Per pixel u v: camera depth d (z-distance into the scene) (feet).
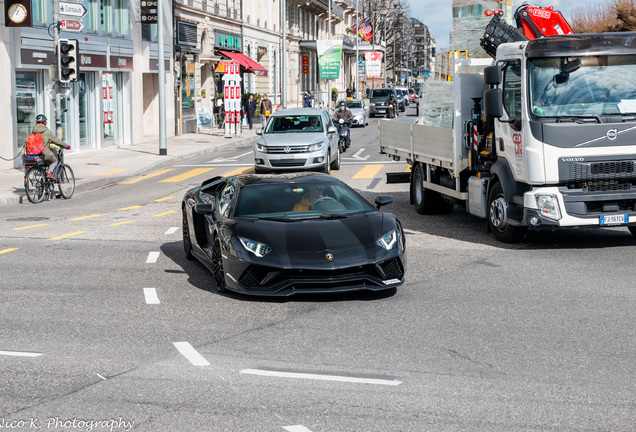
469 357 20.40
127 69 108.78
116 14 106.42
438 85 47.19
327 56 197.47
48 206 57.62
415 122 53.06
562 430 15.39
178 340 22.35
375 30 377.71
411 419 16.03
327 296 27.81
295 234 27.17
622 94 35.53
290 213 29.35
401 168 75.82
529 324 23.72
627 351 20.80
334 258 26.20
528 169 35.40
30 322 24.54
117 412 16.62
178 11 132.67
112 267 33.78
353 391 17.81
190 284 30.27
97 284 30.27
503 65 37.63
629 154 35.19
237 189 31.07
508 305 26.17
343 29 330.13
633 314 24.73
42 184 60.03
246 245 26.84
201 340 22.34
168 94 127.54
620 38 35.65
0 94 77.61
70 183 63.21
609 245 37.78
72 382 18.66
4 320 24.82
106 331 23.43
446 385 18.17
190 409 16.75
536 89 35.37
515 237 38.22
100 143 103.35
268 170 69.10
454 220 47.24
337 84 309.83
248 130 148.56
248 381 18.60
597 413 16.29
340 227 27.71
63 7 67.77
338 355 20.68
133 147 107.55
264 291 26.25
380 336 22.52
